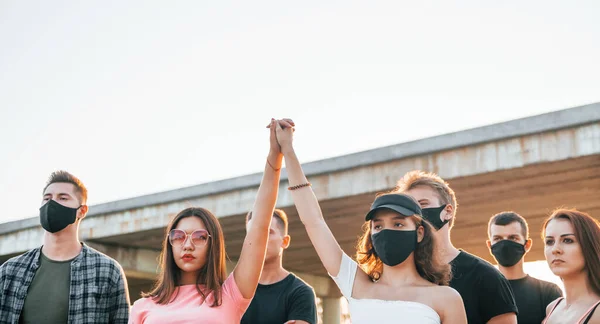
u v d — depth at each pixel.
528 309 6.17
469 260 5.12
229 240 24.64
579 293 4.76
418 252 4.35
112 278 5.44
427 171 17.28
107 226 23.69
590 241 4.74
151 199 22.66
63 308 5.30
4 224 25.61
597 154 15.07
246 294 4.53
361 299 4.28
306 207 4.68
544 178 16.94
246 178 20.72
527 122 15.95
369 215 4.35
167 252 4.62
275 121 4.82
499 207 19.89
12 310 5.30
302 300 5.61
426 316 4.04
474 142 16.61
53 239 5.49
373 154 18.12
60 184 5.50
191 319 4.32
